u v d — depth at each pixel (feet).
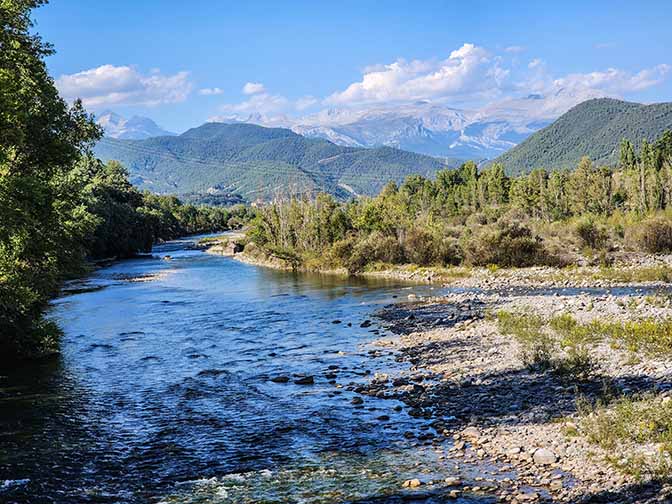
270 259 317.83
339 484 48.01
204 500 46.19
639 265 208.44
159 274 266.16
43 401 75.25
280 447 57.62
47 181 103.86
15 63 86.38
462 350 96.78
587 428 53.67
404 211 313.32
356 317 138.72
